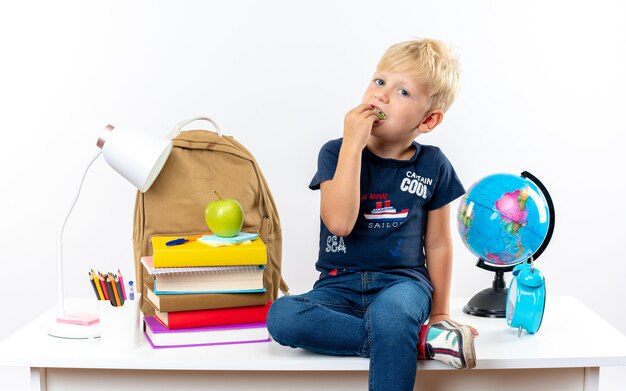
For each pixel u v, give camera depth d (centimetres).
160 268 161
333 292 174
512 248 180
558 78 275
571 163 278
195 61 270
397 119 173
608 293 281
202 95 270
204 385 161
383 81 175
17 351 157
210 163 182
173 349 160
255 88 271
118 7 267
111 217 272
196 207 179
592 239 280
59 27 266
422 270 182
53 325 169
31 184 270
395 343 150
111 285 158
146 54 268
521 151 276
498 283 190
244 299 165
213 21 269
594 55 274
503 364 154
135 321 160
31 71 266
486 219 179
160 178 178
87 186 271
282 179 274
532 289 168
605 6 273
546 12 273
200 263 162
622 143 277
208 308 164
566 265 281
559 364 156
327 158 180
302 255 276
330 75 271
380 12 271
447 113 274
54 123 268
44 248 271
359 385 161
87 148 269
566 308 192
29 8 265
